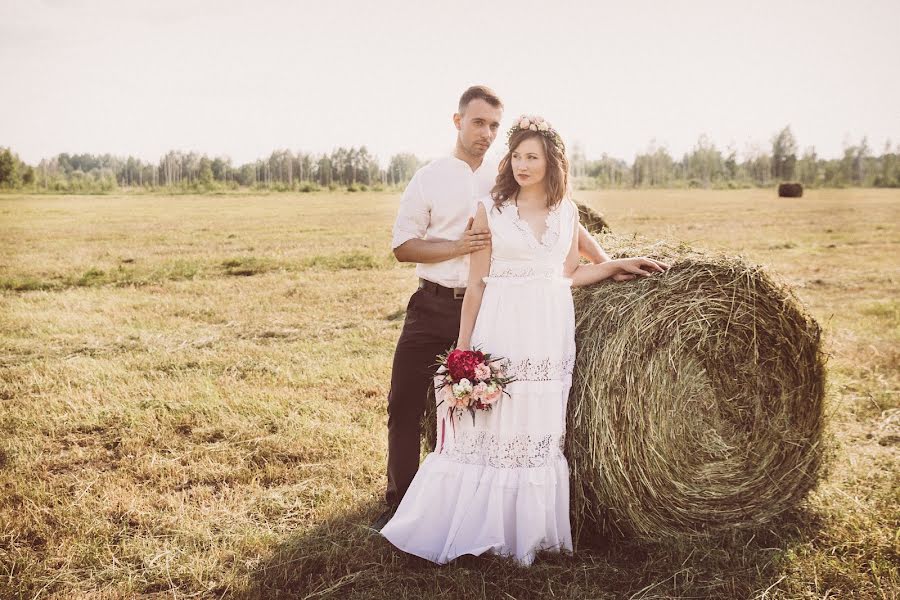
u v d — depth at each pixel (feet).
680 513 11.44
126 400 18.04
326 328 26.89
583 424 11.02
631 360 10.90
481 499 11.11
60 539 11.50
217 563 10.89
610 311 11.14
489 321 11.14
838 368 20.01
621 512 11.10
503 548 11.00
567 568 10.71
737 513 11.80
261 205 143.64
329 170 347.56
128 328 26.61
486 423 11.19
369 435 15.71
